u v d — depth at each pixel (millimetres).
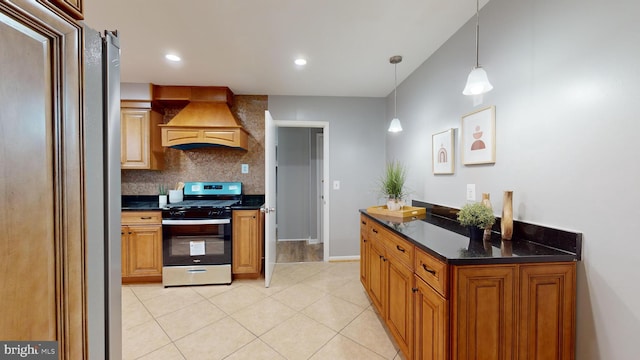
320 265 3332
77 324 634
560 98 1173
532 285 1103
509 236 1360
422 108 2465
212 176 3326
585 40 1070
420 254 1338
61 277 586
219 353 1693
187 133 2863
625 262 951
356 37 2000
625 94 943
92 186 687
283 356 1663
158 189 3244
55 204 568
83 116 639
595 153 1038
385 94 3379
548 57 1227
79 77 621
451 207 2004
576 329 1119
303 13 1699
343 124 3465
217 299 2418
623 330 963
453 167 1984
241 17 1740
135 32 1909
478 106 1703
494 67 1560
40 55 528
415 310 1392
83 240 650
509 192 1368
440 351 1144
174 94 2988
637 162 912
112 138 757
